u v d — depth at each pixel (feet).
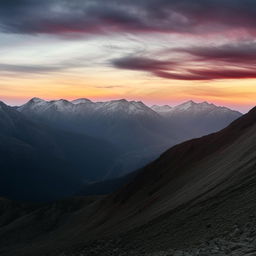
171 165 446.19
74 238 437.58
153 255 103.60
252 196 145.69
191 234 140.67
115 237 228.22
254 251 64.69
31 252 461.78
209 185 222.07
